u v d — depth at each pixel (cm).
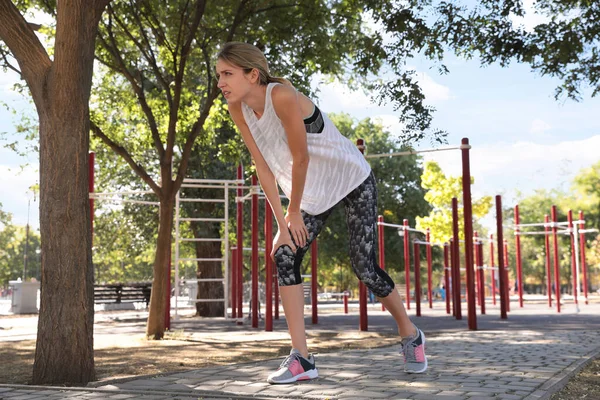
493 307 2056
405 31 805
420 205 3172
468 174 942
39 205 440
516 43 772
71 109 441
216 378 369
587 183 4484
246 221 1942
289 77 1022
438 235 2523
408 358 372
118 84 1245
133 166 925
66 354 423
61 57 441
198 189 1802
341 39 1016
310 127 324
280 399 286
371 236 339
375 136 3256
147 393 317
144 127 1264
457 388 316
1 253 6481
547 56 764
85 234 441
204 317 1617
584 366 436
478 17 796
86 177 447
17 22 438
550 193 5106
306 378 340
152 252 2945
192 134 948
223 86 315
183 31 995
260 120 317
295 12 979
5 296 6538
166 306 1070
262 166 342
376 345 667
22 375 477
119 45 1067
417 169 3259
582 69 768
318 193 329
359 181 335
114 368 491
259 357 572
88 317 435
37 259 6644
